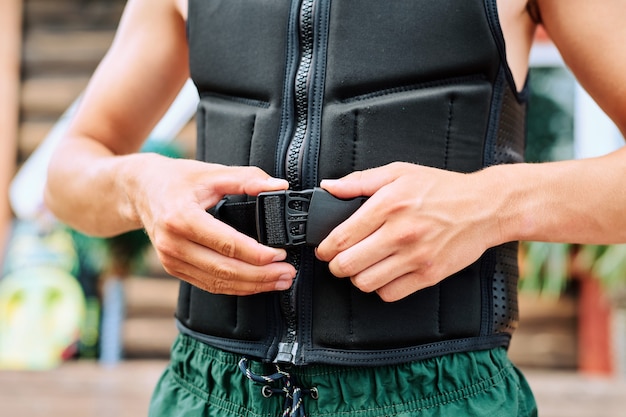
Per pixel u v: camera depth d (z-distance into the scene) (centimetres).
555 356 324
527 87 84
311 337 75
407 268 67
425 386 73
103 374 274
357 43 75
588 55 76
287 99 77
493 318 77
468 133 74
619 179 70
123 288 312
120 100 97
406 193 66
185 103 303
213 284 72
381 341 73
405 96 74
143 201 77
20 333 297
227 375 79
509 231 70
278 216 70
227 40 82
